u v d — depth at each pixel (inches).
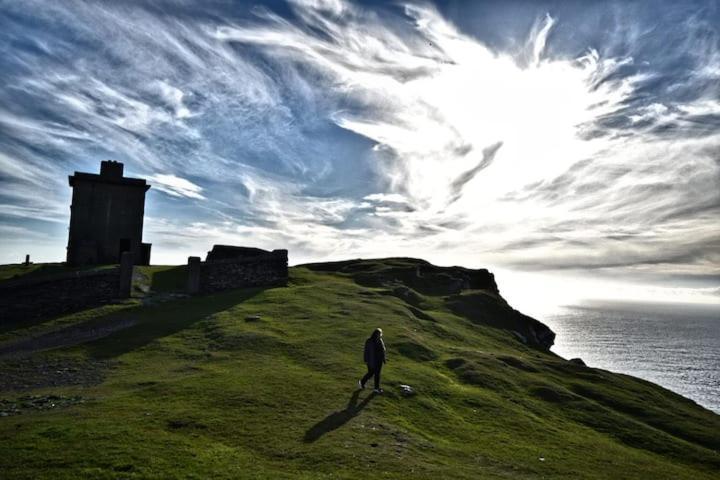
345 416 737.6
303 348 1151.0
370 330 1365.7
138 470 506.9
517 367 1397.6
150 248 2541.8
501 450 725.9
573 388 1305.4
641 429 1028.5
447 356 1311.5
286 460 567.2
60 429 619.8
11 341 1290.6
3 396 845.2
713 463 901.8
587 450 804.6
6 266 2379.4
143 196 2529.5
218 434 636.1
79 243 2417.6
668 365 6176.2
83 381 936.9
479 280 2962.6
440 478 549.6
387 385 929.5
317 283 2218.3
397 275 2642.7
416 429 749.9
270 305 1644.9
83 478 484.1
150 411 713.6
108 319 1478.8
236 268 2012.8
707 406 3934.5
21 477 483.5
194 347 1173.7
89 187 2454.5
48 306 1588.3
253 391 817.5
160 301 1713.8
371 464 568.7
